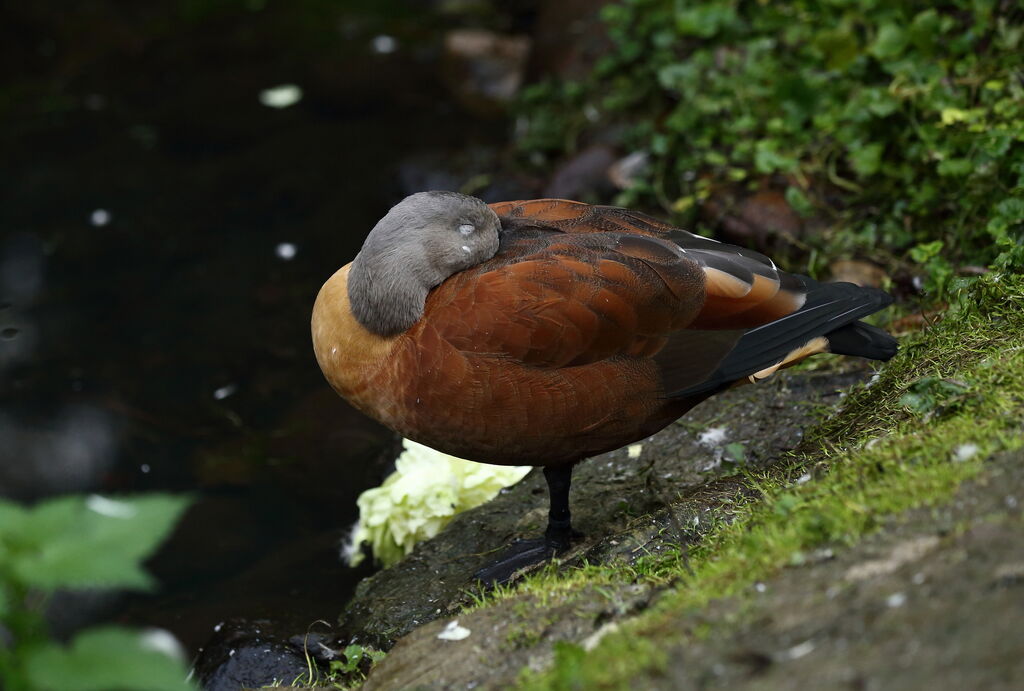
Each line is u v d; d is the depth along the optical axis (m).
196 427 9.52
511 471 7.95
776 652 4.06
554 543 6.84
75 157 13.40
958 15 10.02
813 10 10.95
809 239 9.37
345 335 6.34
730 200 10.12
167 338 10.59
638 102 12.12
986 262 7.98
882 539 4.62
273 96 14.46
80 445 9.33
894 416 6.34
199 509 8.59
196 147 13.51
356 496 8.67
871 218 9.35
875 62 10.08
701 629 4.39
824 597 4.32
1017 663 3.58
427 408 6.19
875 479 5.37
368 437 9.25
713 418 7.72
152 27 16.16
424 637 5.50
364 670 6.50
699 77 11.34
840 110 9.95
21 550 3.91
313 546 8.18
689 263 6.37
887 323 8.25
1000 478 4.79
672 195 10.95
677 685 4.05
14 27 16.03
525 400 6.07
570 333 6.06
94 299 11.15
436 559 7.20
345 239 11.82
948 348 6.78
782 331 6.39
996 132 8.00
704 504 6.36
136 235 12.05
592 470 7.68
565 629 5.07
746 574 4.84
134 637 3.96
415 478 7.69
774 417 7.48
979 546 4.24
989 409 5.68
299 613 7.40
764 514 5.57
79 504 4.09
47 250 11.84
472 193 11.99
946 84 9.41
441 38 15.53
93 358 10.39
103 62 15.41
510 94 14.00
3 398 9.90
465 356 6.05
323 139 13.55
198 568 8.01
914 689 3.61
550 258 6.29
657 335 6.26
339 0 16.72
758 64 11.05
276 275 11.37
